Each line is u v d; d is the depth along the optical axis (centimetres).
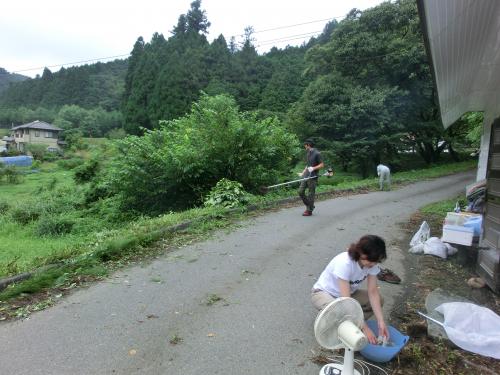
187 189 1120
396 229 784
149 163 1073
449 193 1341
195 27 6450
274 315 392
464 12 374
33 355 318
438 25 384
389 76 2158
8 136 7331
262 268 532
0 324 371
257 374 297
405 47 2017
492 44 520
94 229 1113
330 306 266
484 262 483
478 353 323
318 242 668
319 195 1205
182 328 365
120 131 5344
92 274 498
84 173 1809
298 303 421
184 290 454
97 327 365
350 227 786
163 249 616
